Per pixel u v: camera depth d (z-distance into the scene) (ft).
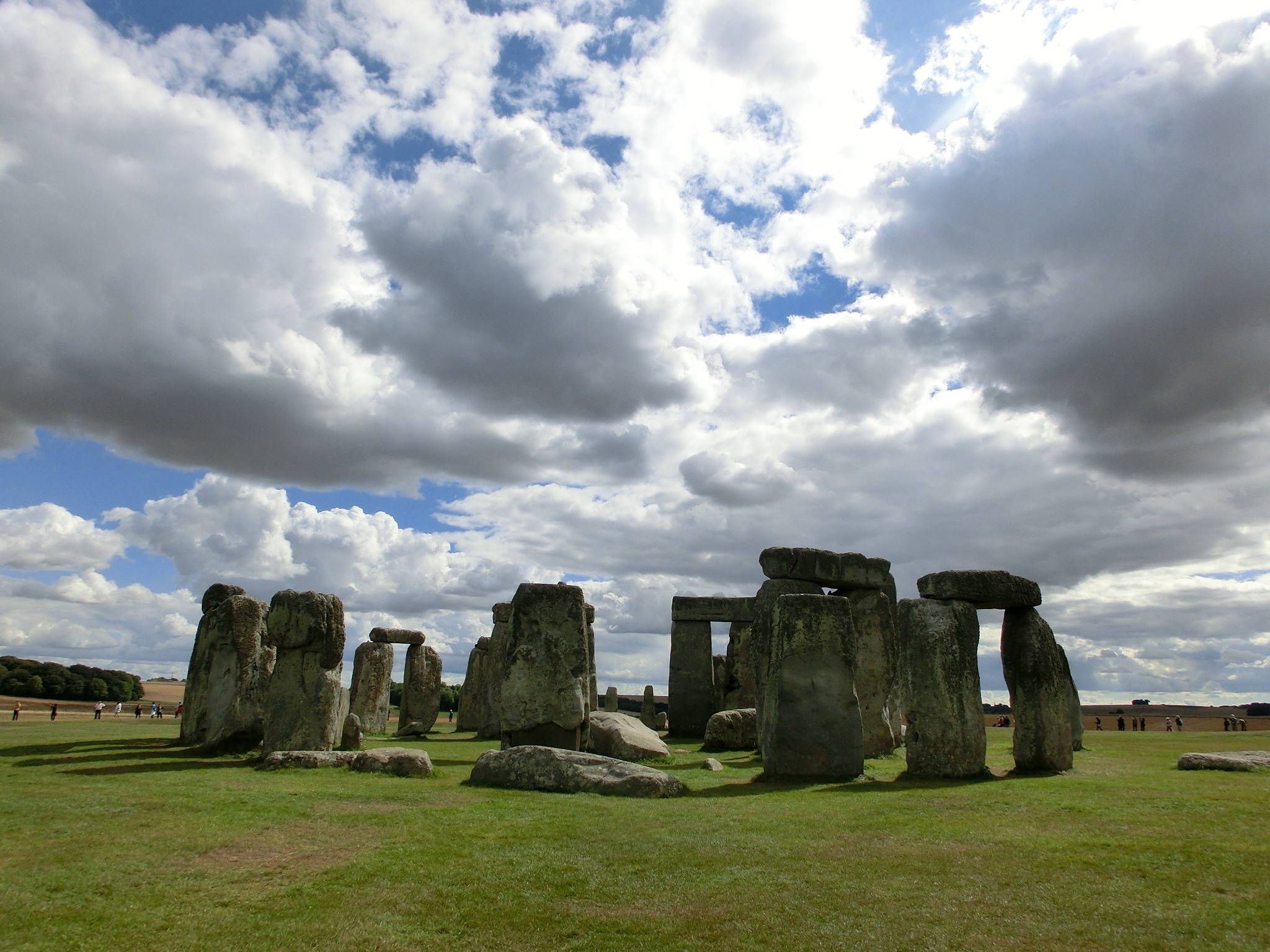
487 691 82.48
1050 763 46.88
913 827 29.91
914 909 21.07
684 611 92.53
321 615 49.93
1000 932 19.38
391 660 92.48
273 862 25.00
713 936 19.48
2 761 48.70
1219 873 23.24
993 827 29.81
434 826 29.63
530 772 39.55
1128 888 22.24
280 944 18.94
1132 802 34.12
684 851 26.50
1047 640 48.93
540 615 54.29
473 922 20.42
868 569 64.95
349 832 28.68
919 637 46.60
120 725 83.82
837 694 45.47
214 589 65.72
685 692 90.12
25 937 18.84
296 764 44.57
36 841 26.63
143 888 22.36
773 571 61.26
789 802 35.96
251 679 54.13
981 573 47.34
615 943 19.16
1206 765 47.98
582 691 53.16
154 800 33.30
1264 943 18.24
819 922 20.22
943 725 45.01
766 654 59.72
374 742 73.97
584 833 28.86
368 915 20.76
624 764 39.75
